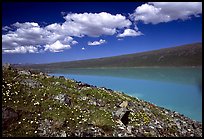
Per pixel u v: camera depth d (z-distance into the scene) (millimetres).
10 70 28953
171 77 111875
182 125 29484
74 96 26750
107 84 97625
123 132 22016
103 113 24312
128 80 108562
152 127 25172
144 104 34719
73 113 22984
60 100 24609
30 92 24859
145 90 78625
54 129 20375
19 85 25594
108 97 29703
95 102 26953
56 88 27328
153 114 29672
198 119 40750
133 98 36719
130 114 26203
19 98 23312
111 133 21531
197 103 55188
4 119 19938
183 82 90375
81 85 32031
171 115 33250
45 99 24344
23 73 29719
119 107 27656
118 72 174000
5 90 23875
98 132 21156
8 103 22078
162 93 71312
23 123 20266
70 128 20938
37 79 28859
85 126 21562
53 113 22250
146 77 119062
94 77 133500
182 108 50469
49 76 31891
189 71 145750
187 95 65562
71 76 146500
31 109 22156
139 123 25109
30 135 19266
